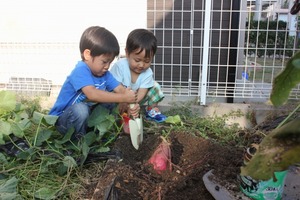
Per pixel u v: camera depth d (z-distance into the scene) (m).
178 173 1.67
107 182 1.52
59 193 1.50
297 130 0.48
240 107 2.57
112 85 2.11
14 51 2.99
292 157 0.49
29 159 1.70
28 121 1.84
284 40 2.58
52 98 2.79
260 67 2.63
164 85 2.86
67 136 1.79
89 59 1.90
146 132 2.17
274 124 2.27
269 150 0.51
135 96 1.95
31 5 3.11
